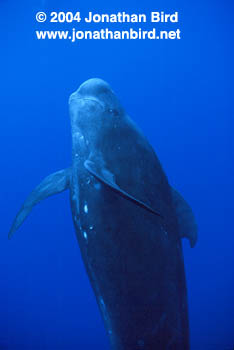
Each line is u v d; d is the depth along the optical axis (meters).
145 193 3.76
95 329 6.83
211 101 8.00
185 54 7.18
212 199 11.94
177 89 9.73
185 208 4.07
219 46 6.60
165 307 3.79
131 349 3.94
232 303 7.05
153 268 3.74
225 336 6.45
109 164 3.78
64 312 13.12
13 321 7.05
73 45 8.60
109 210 3.79
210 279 9.86
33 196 4.41
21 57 8.98
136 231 3.73
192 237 4.12
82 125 4.07
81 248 4.10
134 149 3.88
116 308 3.89
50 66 9.62
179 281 3.87
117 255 3.78
